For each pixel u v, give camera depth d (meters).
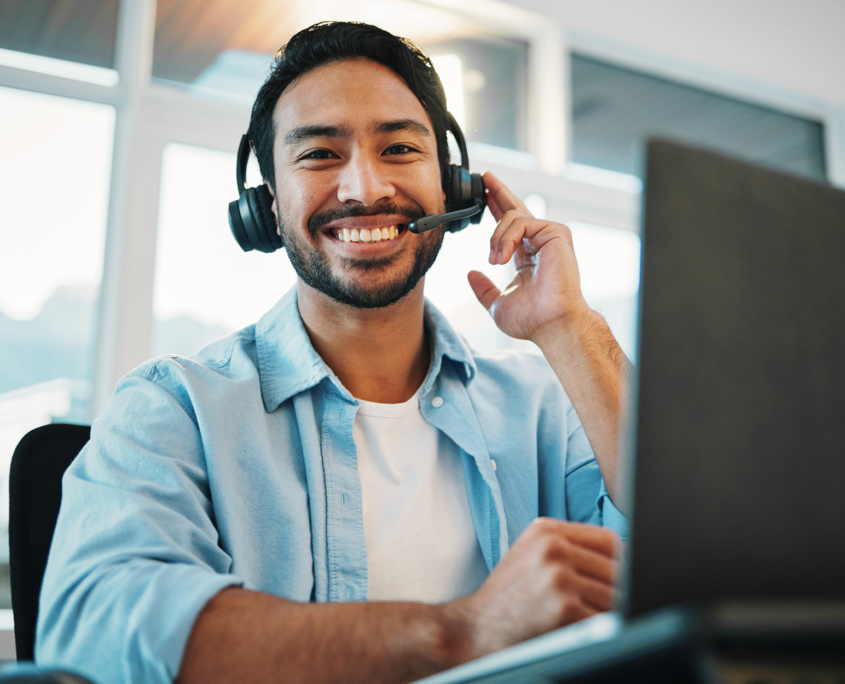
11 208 2.61
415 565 1.07
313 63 1.20
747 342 0.42
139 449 0.94
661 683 0.34
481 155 3.53
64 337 2.63
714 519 0.40
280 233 1.27
